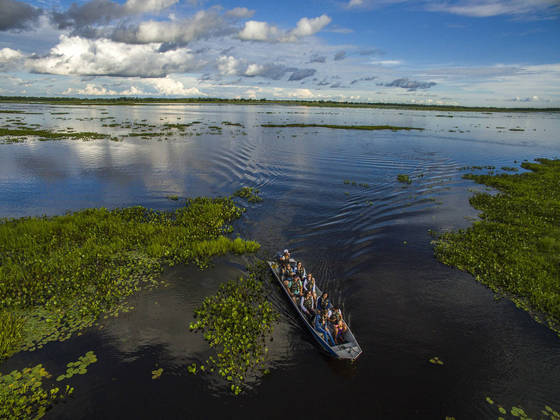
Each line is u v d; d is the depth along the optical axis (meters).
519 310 13.13
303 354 10.79
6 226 19.14
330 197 27.23
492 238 19.20
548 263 16.27
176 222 21.06
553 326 12.24
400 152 49.34
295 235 19.89
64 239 17.83
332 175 34.88
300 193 28.25
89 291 13.70
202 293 13.97
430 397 9.33
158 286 14.35
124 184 29.94
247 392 9.35
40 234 18.06
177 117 111.00
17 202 24.52
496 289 14.44
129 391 9.29
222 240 18.08
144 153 43.97
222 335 11.49
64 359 10.30
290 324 12.20
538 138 71.94
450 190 29.86
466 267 16.17
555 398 9.36
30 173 32.53
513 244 18.36
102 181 30.59
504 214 23.25
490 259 16.80
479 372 10.20
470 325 12.27
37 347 10.72
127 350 10.77
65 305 12.79
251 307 12.98
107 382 9.55
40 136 56.59
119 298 13.38
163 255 16.81
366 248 18.27
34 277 14.20
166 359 10.47
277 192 28.48
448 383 9.79
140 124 83.19
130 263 15.88
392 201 26.47
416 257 17.28
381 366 10.36
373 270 15.96
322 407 8.95
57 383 9.42
